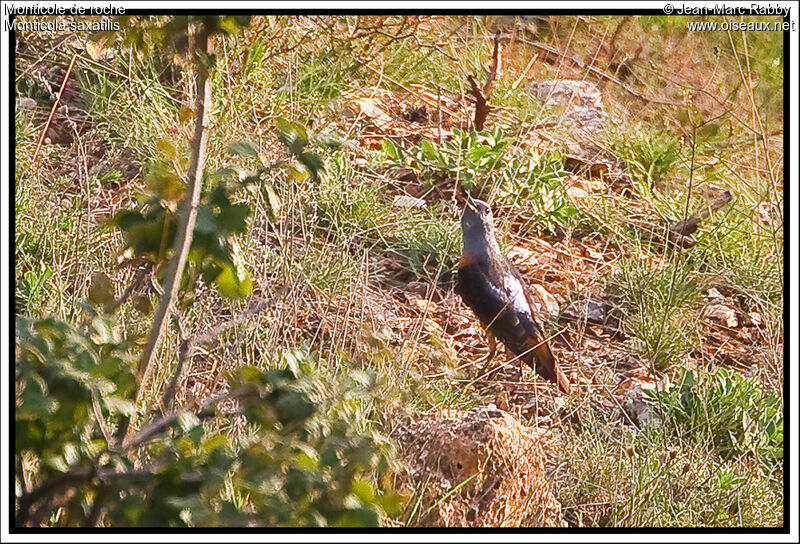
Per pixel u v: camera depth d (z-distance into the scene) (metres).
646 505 8.72
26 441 5.26
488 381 10.70
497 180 13.11
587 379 10.83
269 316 9.21
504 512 7.76
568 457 9.19
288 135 5.93
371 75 14.29
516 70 15.64
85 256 9.51
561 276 12.31
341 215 11.60
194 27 5.77
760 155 15.13
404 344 9.42
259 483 5.41
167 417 5.77
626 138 14.67
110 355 5.61
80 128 11.81
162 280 6.11
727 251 13.17
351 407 5.74
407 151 13.34
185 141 10.65
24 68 11.74
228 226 5.88
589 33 16.36
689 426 10.15
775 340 11.35
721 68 16.08
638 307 11.81
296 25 13.69
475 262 10.62
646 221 13.43
